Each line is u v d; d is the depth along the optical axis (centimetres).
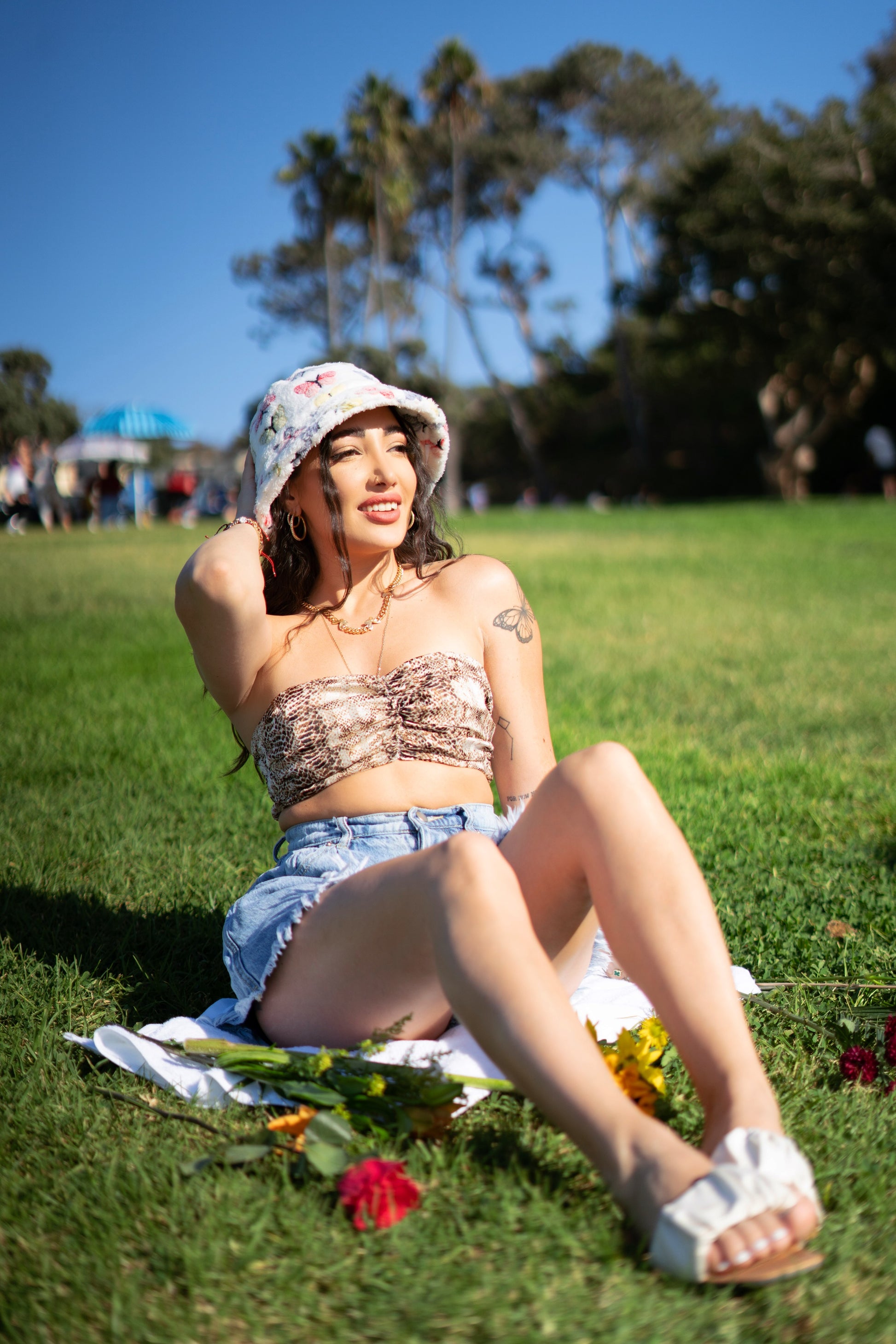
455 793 243
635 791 197
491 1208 179
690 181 3634
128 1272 169
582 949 223
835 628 939
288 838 249
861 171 3381
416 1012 212
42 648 862
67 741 573
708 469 5225
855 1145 200
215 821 435
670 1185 162
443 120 4819
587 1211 179
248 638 241
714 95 4853
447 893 185
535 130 4938
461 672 250
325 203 4900
